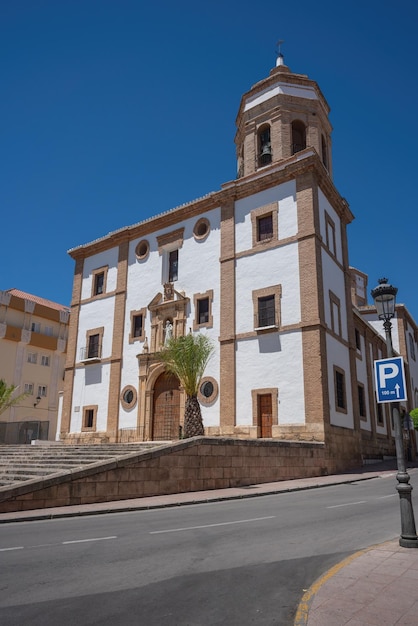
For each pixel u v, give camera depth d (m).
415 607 4.31
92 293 31.17
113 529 8.66
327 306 22.69
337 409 21.78
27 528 9.05
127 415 26.67
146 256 29.00
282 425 20.84
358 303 43.66
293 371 21.27
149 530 8.47
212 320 24.72
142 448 18.33
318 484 15.95
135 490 13.14
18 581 5.36
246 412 22.17
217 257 25.56
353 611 4.25
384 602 4.46
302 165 23.34
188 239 27.20
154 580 5.39
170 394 25.67
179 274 27.02
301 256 22.44
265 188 24.70
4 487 11.02
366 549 6.54
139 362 26.91
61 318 44.81
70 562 6.17
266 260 23.59
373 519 9.26
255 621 4.22
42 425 37.38
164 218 28.48
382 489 14.70
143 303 28.22
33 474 14.45
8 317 41.06
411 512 6.73
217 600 4.75
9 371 40.31
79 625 4.12
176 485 14.09
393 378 7.29
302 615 4.23
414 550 6.38
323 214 24.25
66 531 8.55
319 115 27.16
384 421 32.22
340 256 25.98
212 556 6.45
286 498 13.09
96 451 18.14
